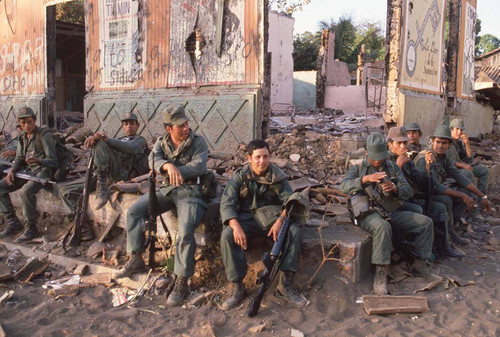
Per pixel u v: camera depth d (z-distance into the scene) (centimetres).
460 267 466
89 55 914
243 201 419
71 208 539
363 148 645
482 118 1219
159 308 398
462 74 1030
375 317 365
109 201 516
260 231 416
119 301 411
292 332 345
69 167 600
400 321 358
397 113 752
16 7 1088
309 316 372
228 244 390
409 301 379
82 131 831
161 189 436
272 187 407
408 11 757
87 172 518
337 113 1748
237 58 721
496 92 1170
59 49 1766
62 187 545
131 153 544
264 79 708
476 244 541
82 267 475
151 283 429
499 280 430
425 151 522
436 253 484
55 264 503
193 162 421
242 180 410
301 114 1661
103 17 882
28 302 418
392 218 432
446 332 339
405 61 766
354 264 406
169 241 440
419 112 820
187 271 397
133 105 828
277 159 632
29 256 529
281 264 387
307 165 650
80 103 1912
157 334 354
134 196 499
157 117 798
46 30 1017
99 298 419
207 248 441
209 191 435
